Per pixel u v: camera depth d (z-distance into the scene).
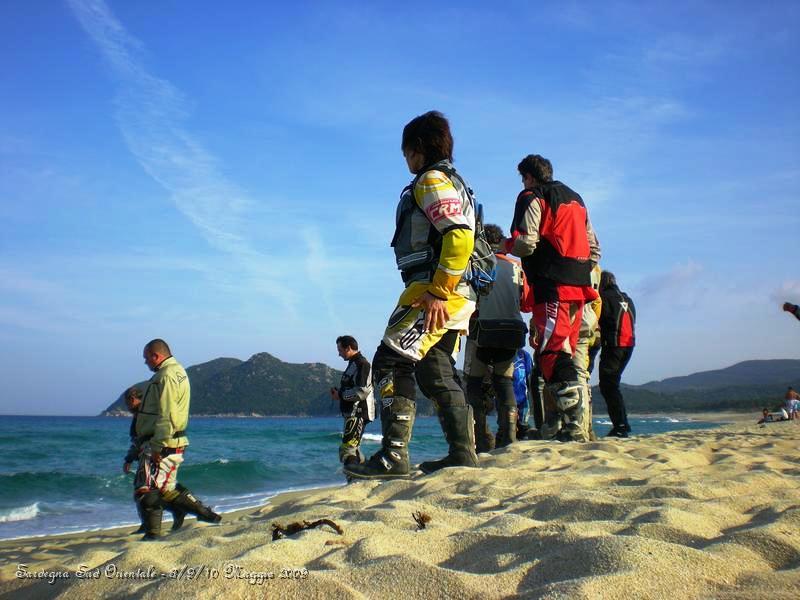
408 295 3.80
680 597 1.61
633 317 8.16
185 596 1.78
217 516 5.40
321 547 2.39
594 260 6.33
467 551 2.26
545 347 5.78
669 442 6.78
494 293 5.99
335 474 14.14
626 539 1.92
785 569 1.83
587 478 3.81
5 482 11.96
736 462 4.66
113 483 12.52
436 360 4.09
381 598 1.80
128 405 6.03
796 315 6.77
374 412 7.02
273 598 1.78
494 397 6.40
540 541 2.16
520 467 4.58
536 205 5.57
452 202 3.60
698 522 2.30
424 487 3.71
